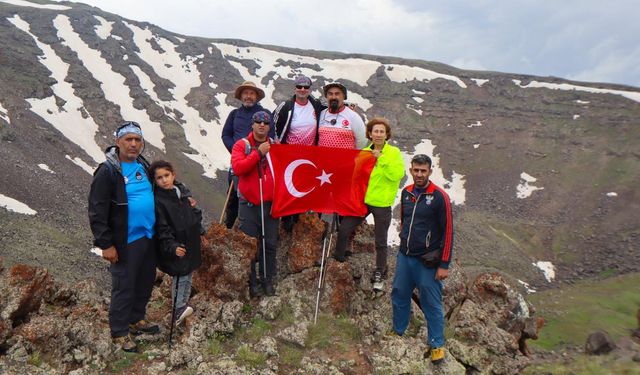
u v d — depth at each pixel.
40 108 103.69
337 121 10.02
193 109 140.00
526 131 145.75
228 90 155.62
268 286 9.57
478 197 119.69
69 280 45.03
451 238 7.52
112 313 7.43
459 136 148.75
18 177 67.12
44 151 84.75
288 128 10.05
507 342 9.02
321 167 9.52
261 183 9.02
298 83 9.80
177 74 156.75
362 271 10.74
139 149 7.21
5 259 43.94
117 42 154.88
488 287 10.46
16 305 7.17
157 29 178.00
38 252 48.31
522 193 117.81
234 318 8.29
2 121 84.88
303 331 8.29
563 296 53.97
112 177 6.97
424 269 7.83
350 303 9.89
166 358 7.36
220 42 192.00
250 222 9.55
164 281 10.41
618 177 115.38
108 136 109.06
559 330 42.34
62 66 128.00
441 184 128.62
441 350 7.81
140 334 8.08
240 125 10.98
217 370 7.00
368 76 184.00
